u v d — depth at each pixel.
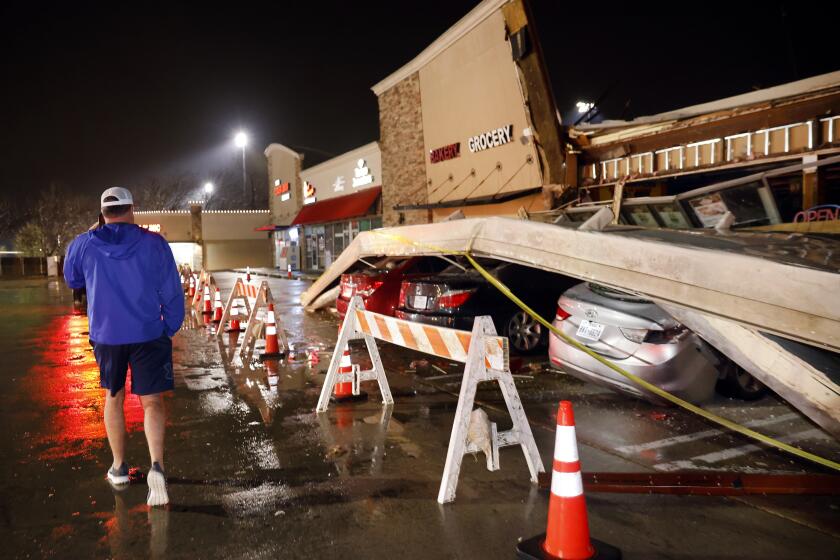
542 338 8.52
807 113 10.85
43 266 45.12
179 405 6.41
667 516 3.69
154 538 3.48
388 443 5.12
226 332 11.91
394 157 25.38
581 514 3.09
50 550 3.36
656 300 5.06
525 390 6.76
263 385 7.32
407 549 3.32
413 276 9.47
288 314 14.32
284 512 3.80
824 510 3.76
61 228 58.97
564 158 16.19
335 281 13.30
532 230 6.43
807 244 5.12
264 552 3.31
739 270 4.43
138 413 6.19
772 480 4.00
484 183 19.75
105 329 3.91
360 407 6.26
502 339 4.05
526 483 4.24
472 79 19.47
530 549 3.19
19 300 20.61
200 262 46.72
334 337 10.89
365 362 8.52
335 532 3.53
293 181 39.47
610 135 15.01
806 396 4.15
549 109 16.00
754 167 12.29
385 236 9.83
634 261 5.27
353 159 30.16
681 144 13.34
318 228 36.03
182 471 4.52
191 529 3.59
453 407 6.21
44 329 12.97
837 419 4.02
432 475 4.40
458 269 9.51
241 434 5.41
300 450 4.96
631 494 4.01
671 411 5.84
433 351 4.79
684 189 15.23
